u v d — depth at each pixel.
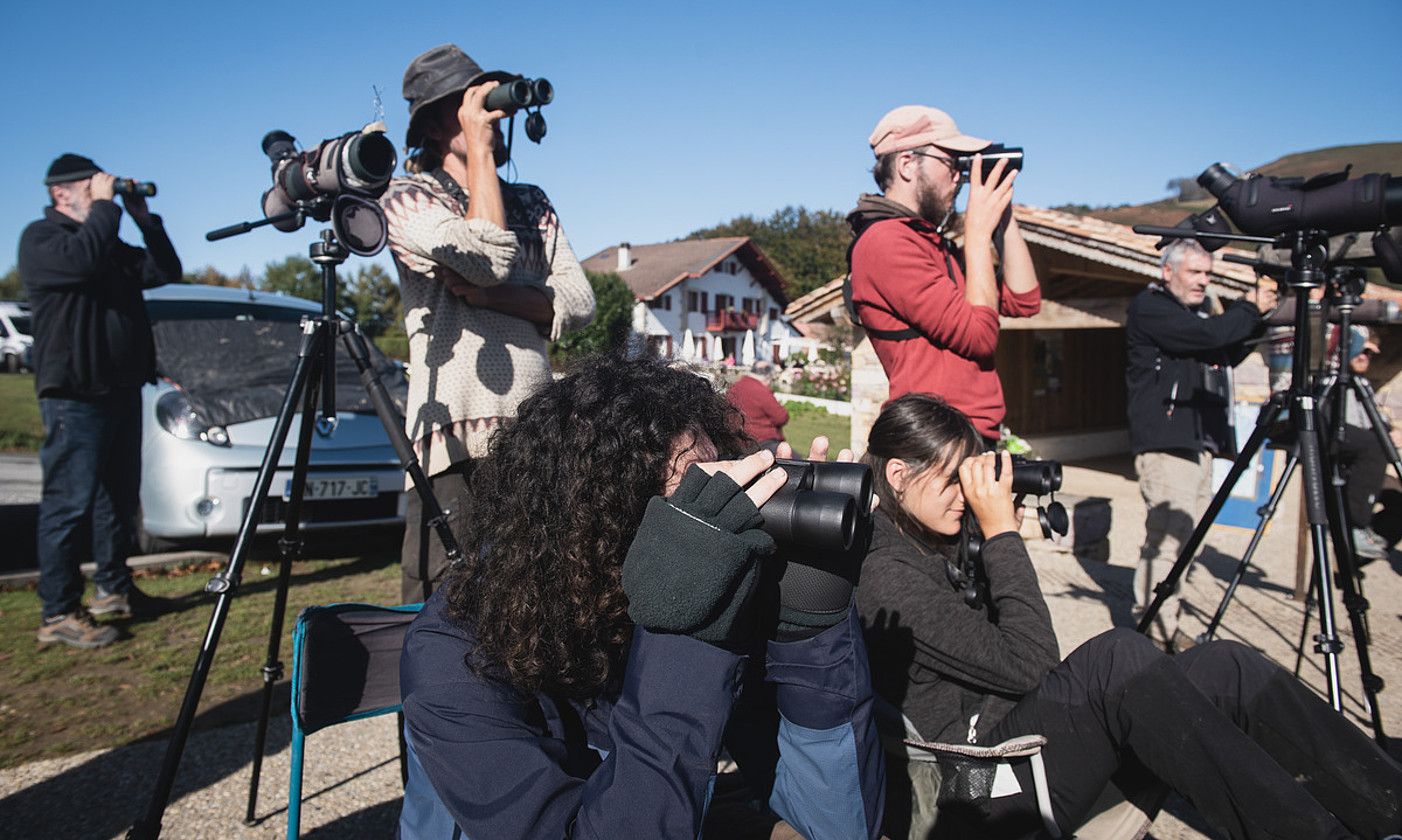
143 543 5.34
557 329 2.84
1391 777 1.58
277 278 38.66
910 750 1.75
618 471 1.26
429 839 1.29
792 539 1.22
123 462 4.30
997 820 1.71
